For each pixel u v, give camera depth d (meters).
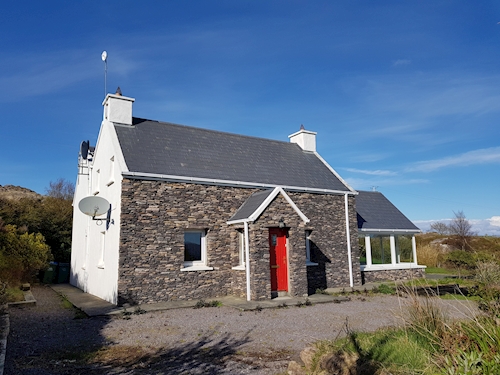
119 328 9.73
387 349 6.47
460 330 5.86
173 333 9.17
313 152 21.91
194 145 17.25
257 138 20.64
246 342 8.27
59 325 10.12
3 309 11.35
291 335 8.84
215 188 15.42
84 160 21.38
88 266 17.98
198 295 14.21
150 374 6.23
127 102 16.61
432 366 5.39
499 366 4.48
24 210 28.50
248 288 13.77
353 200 19.45
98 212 14.29
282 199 14.69
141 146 15.48
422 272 22.03
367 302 13.71
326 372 5.39
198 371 6.36
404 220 23.00
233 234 15.22
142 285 13.23
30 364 6.74
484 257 15.48
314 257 17.45
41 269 22.06
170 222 14.13
